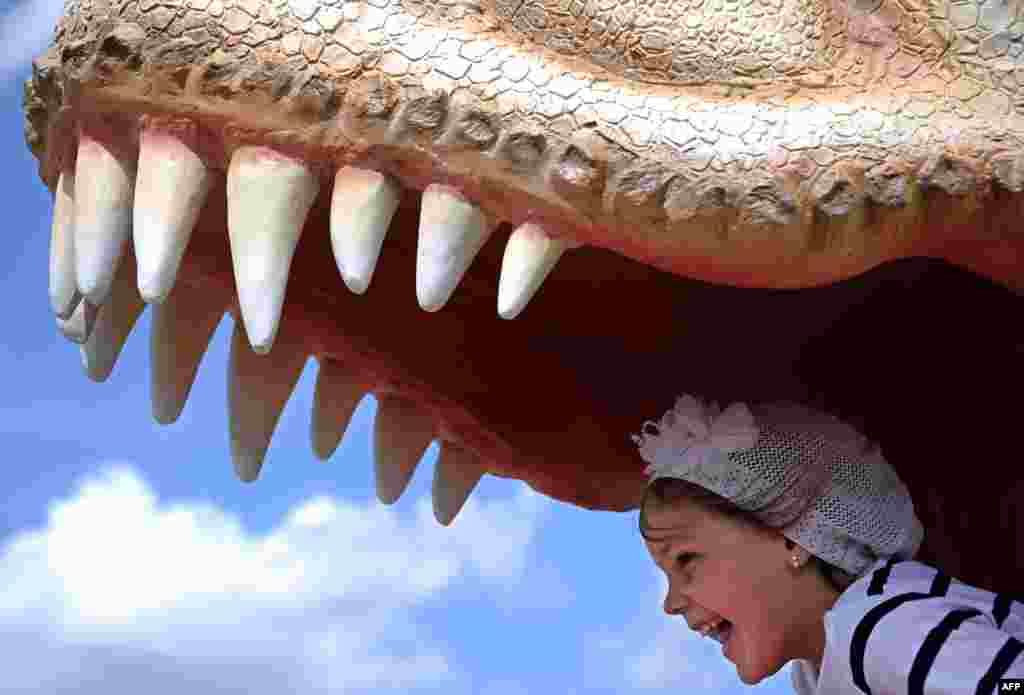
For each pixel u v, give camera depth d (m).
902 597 1.09
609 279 1.29
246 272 0.99
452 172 1.00
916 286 1.30
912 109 1.04
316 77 1.01
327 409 1.32
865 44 1.06
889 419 1.32
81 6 1.06
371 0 1.03
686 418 1.20
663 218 1.00
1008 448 1.26
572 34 1.05
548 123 1.00
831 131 1.02
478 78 1.01
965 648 1.03
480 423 1.33
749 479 1.16
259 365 1.27
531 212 1.01
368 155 1.01
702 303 1.32
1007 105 1.04
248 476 1.29
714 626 1.21
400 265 1.25
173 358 1.23
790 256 1.01
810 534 1.16
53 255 1.11
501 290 1.00
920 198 1.02
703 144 1.01
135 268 1.18
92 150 1.05
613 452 1.35
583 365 1.33
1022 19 1.06
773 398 1.33
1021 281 1.07
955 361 1.29
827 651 1.10
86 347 1.20
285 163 1.01
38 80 1.10
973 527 1.28
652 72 1.05
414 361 1.29
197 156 1.03
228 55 1.01
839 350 1.34
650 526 1.21
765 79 1.05
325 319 1.25
